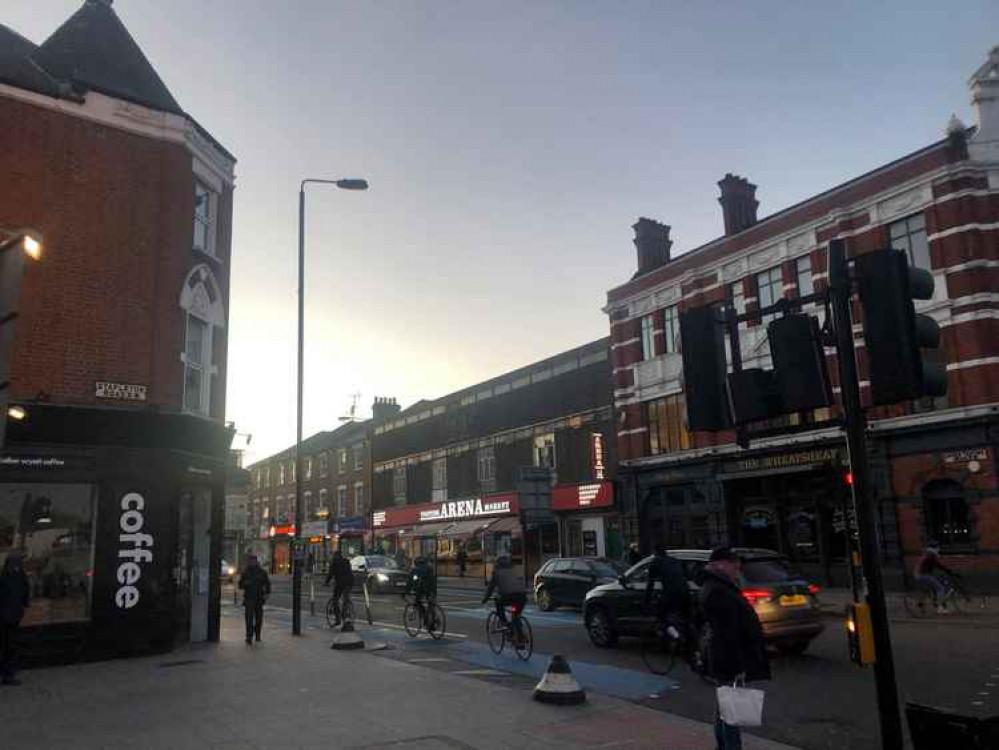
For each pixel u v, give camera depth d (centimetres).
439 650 1359
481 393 4103
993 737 432
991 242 2073
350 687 952
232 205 1692
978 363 2012
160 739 711
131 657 1241
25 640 1166
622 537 3048
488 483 3975
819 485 2362
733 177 2855
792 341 491
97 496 1265
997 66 2142
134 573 1266
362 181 1794
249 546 5975
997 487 1934
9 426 1195
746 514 2609
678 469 2814
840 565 2283
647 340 3095
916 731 462
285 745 681
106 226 1367
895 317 447
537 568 3494
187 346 1503
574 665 1161
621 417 3112
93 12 1561
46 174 1320
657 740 697
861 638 449
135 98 1433
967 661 1048
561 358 3538
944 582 1627
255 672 1081
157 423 1315
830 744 707
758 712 536
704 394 559
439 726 747
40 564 1209
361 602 2589
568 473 3428
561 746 676
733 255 2719
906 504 2105
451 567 4088
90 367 1312
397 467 4856
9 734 740
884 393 446
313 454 5903
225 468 1544
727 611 577
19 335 1255
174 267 1440
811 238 2477
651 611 1248
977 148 2119
